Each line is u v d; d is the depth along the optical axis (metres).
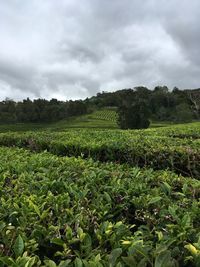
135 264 3.02
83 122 133.50
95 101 184.50
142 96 143.12
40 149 13.10
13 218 4.22
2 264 3.12
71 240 3.60
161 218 4.32
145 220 4.41
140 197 4.96
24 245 3.51
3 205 4.58
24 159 8.30
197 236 3.65
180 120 119.44
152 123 117.12
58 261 3.59
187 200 5.05
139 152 10.18
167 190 5.43
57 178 6.19
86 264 3.04
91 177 6.02
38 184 5.69
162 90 147.75
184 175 9.88
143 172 7.05
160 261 2.93
